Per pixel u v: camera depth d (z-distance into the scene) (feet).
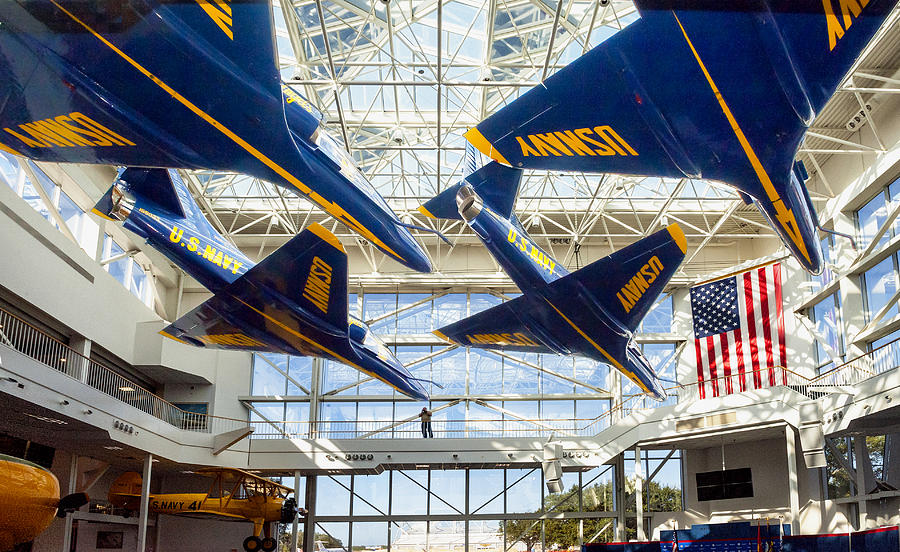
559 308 51.85
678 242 44.52
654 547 77.66
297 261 42.78
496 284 107.65
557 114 29.84
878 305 76.28
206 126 30.17
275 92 29.40
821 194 87.97
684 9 25.95
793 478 75.97
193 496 86.94
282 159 33.68
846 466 78.89
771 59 26.32
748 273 90.12
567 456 90.63
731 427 80.84
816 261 38.83
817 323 87.35
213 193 92.94
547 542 103.71
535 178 93.86
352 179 38.58
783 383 84.69
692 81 27.81
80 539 85.66
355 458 94.68
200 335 54.70
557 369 108.78
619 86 28.76
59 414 60.44
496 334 59.06
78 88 27.81
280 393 107.76
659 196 95.25
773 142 29.07
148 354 90.58
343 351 51.13
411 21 68.69
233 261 47.98
